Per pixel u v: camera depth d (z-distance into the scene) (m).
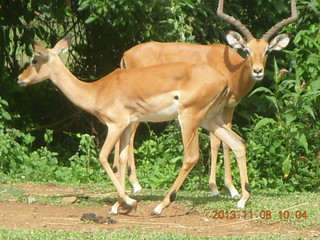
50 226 14.14
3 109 21.89
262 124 19.69
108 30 23.05
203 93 15.31
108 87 15.62
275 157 20.03
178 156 20.62
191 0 21.52
